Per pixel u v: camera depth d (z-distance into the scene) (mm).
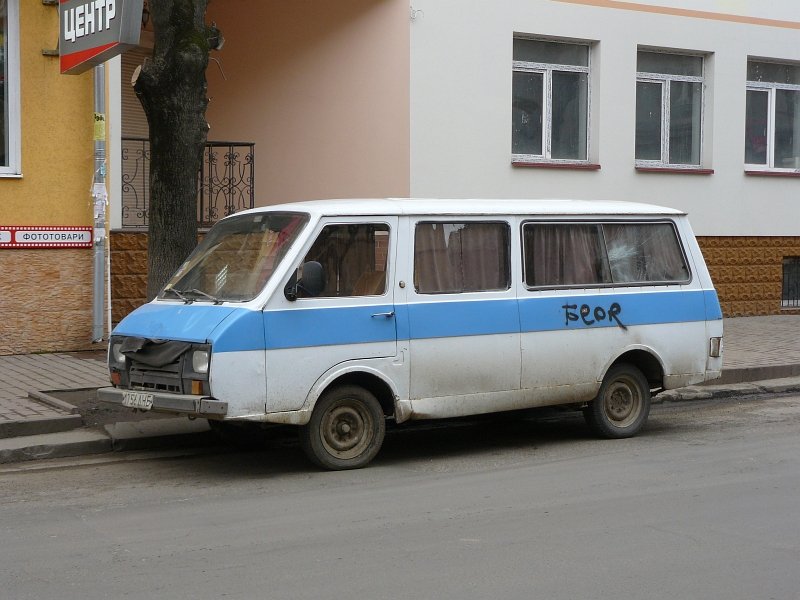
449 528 6703
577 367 9477
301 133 16672
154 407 8102
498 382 9062
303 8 16516
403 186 15305
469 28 15680
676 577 5699
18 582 5637
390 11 15328
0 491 7836
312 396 8219
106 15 11203
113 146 13750
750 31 18516
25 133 13062
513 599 5344
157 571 5820
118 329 8664
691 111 18375
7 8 12969
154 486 7996
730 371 12992
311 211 8477
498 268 9148
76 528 6754
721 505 7258
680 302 10109
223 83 17656
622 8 17125
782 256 19234
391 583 5598
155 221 10219
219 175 16766
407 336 8617
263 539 6465
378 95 15586
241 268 8531
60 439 9148
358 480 8156
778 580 5656
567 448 9469
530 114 16672
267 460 8977
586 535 6523
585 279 9625
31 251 13141
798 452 9109
